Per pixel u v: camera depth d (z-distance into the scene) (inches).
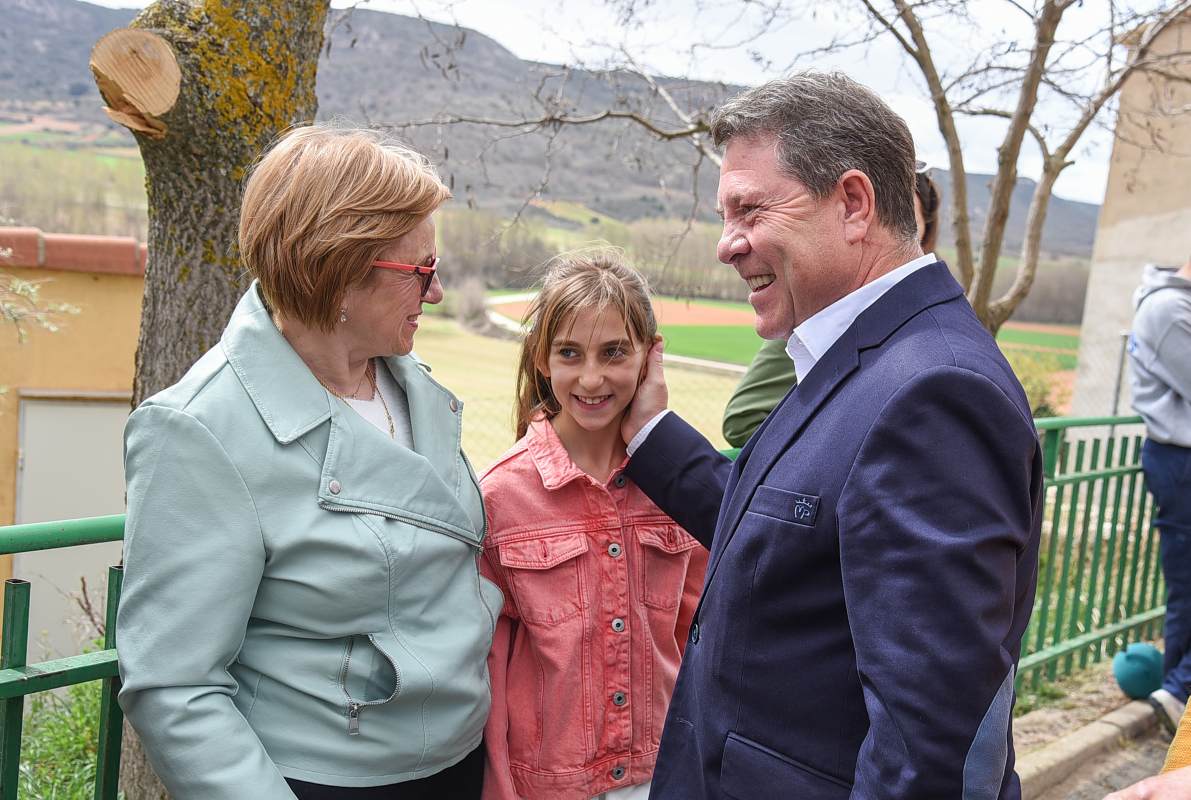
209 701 49.1
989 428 44.7
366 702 53.1
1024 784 123.0
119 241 254.2
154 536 49.0
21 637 56.9
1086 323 309.6
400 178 52.7
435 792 58.6
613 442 75.6
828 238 52.4
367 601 52.9
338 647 53.4
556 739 69.2
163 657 48.6
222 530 49.6
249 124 97.2
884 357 49.9
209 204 99.8
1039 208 160.4
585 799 69.7
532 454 72.6
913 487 44.4
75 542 57.4
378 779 54.1
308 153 52.4
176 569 48.9
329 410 53.9
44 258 248.7
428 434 60.7
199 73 93.9
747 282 56.7
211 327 102.7
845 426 49.0
